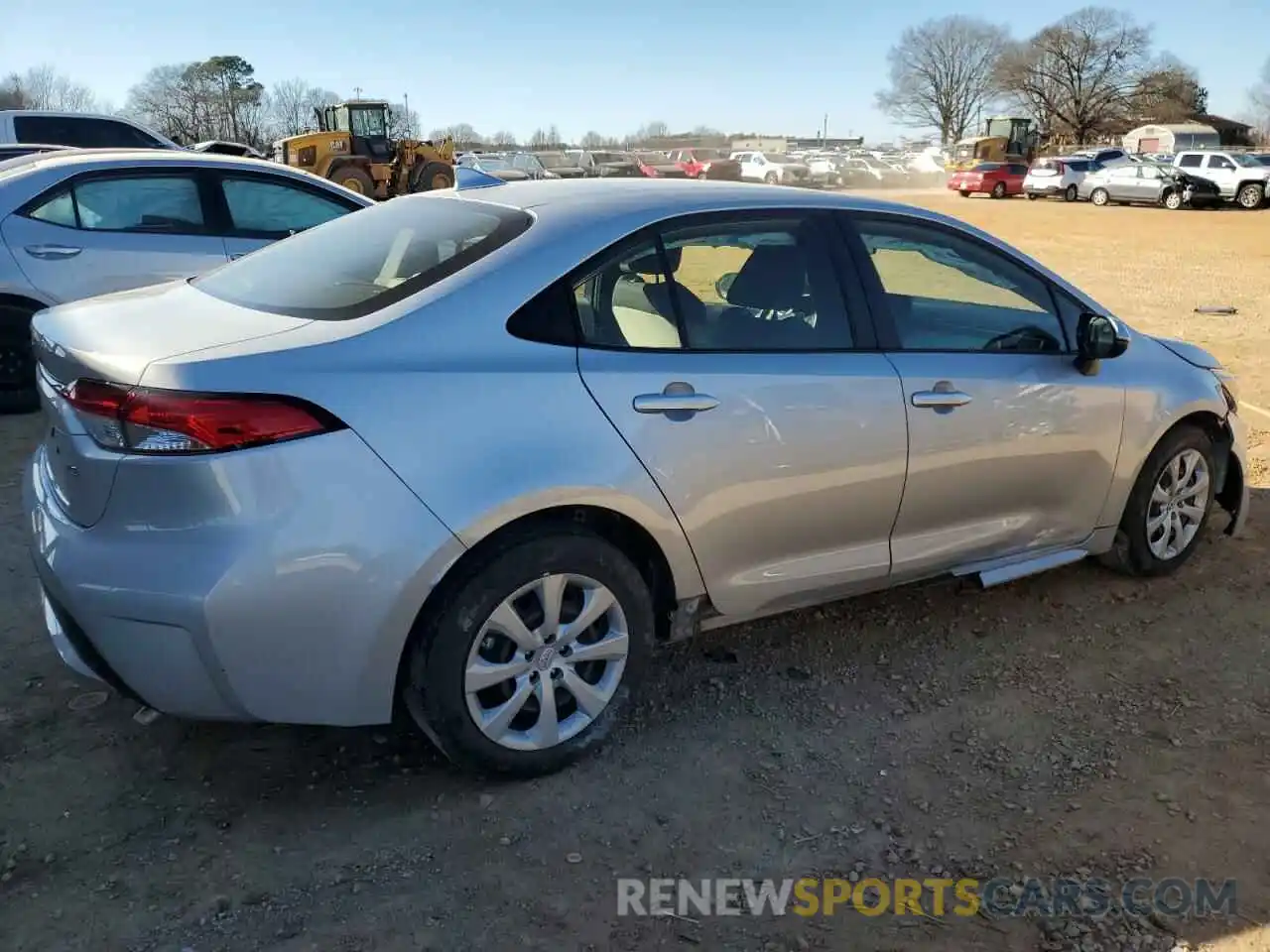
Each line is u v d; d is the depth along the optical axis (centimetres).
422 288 289
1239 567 466
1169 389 422
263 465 253
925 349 361
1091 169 3747
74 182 649
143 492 255
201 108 7006
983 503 379
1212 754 325
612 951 245
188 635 254
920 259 371
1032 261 401
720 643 394
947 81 9875
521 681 296
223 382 252
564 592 298
